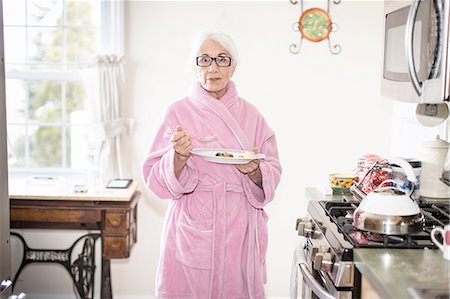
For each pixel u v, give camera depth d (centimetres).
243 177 219
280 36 317
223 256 214
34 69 327
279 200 327
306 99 322
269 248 329
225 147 220
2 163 218
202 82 222
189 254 214
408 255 153
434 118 220
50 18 326
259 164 214
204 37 220
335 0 315
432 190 217
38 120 332
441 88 155
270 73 320
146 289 329
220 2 315
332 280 164
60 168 331
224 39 220
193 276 214
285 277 330
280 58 319
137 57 318
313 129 323
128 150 322
